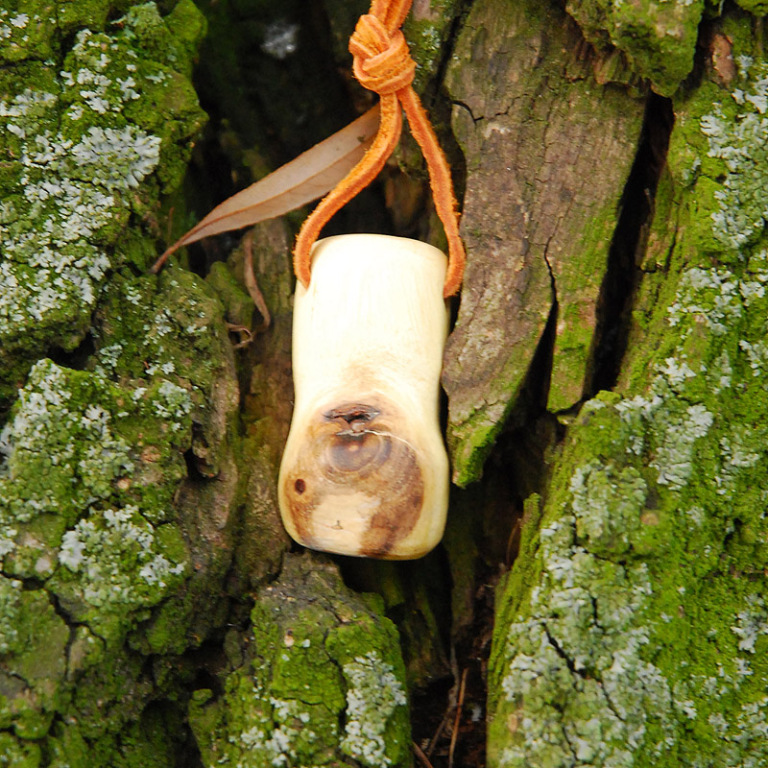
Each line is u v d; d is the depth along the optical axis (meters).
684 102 0.55
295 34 0.60
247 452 0.57
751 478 0.55
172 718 0.56
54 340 0.55
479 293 0.56
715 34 0.55
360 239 0.56
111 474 0.55
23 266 0.55
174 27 0.57
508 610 0.55
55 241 0.55
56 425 0.55
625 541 0.54
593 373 0.56
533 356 0.56
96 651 0.54
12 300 0.55
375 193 0.59
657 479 0.55
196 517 0.56
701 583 0.55
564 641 0.54
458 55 0.56
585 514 0.54
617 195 0.56
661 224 0.56
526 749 0.54
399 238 0.56
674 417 0.55
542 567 0.54
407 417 0.55
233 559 0.56
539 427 0.56
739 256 0.55
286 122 0.60
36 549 0.54
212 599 0.56
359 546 0.55
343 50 0.58
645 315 0.56
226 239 0.59
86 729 0.54
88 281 0.55
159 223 0.57
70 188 0.56
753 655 0.54
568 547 0.54
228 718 0.55
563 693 0.54
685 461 0.54
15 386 0.55
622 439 0.55
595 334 0.56
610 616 0.54
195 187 0.59
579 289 0.56
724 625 0.54
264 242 0.58
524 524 0.55
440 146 0.57
